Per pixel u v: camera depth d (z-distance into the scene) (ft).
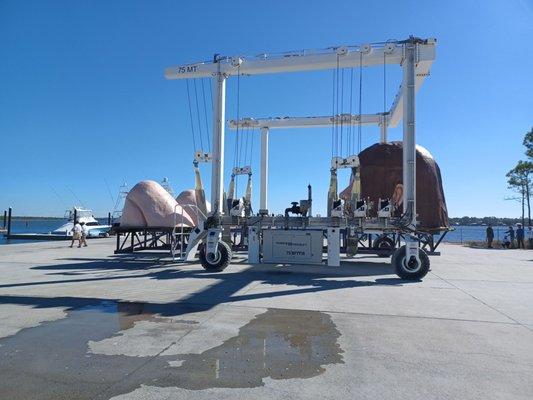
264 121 74.43
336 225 42.75
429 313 23.34
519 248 90.84
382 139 69.21
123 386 13.26
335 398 12.58
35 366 14.89
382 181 52.21
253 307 24.44
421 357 16.17
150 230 60.34
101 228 143.95
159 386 13.28
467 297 28.09
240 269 42.06
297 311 23.52
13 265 45.11
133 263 47.21
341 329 19.90
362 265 46.73
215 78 46.65
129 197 59.62
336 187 43.39
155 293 28.58
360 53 43.39
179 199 72.23
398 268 36.22
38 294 28.12
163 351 16.57
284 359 15.78
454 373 14.58
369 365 15.26
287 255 44.80
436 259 57.41
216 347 17.11
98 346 17.13
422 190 51.44
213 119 46.50
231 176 52.37
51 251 66.59
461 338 18.69
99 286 31.35
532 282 35.12
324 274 38.78
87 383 13.47
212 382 13.62
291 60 45.03
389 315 22.80
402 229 40.06
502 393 13.01
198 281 33.99
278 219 44.19
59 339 18.03
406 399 12.55
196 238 46.19
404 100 42.11
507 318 22.33
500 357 16.25
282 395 12.73
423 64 42.80
